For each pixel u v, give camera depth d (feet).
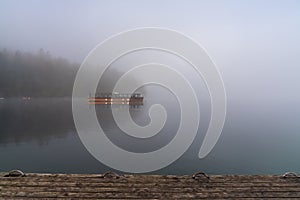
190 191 15.24
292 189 15.52
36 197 14.21
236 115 192.75
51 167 56.80
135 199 14.20
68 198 14.17
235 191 15.26
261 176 17.43
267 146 78.33
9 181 16.01
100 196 14.46
